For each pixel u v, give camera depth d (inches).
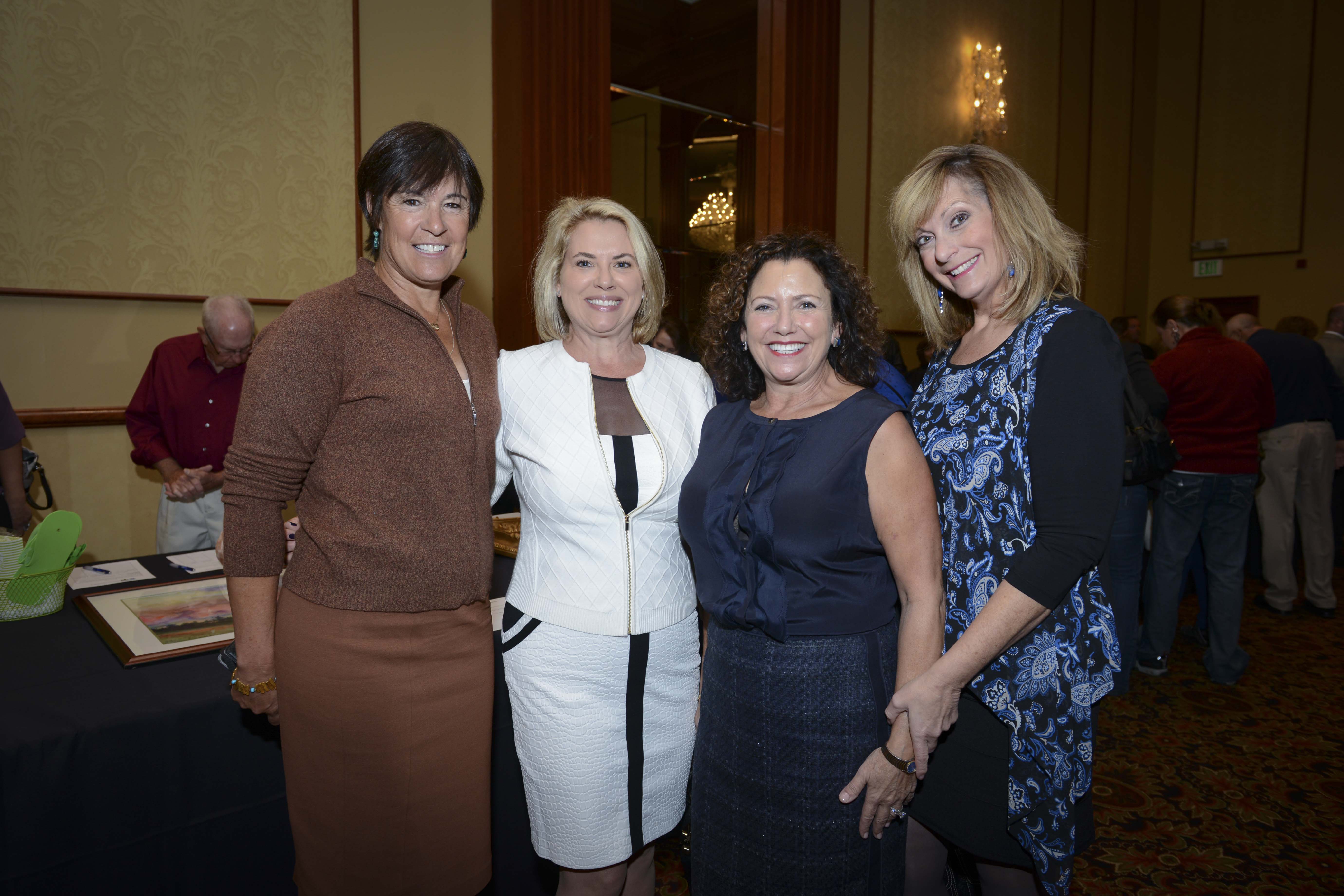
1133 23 312.5
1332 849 86.3
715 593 50.4
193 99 114.9
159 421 106.0
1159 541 131.9
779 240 51.7
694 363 61.1
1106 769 104.0
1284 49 301.6
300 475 44.9
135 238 112.0
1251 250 312.0
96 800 45.1
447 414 46.5
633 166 236.7
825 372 52.5
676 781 55.1
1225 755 107.5
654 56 235.8
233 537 44.1
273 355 43.4
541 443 52.6
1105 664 46.6
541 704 51.8
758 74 200.7
